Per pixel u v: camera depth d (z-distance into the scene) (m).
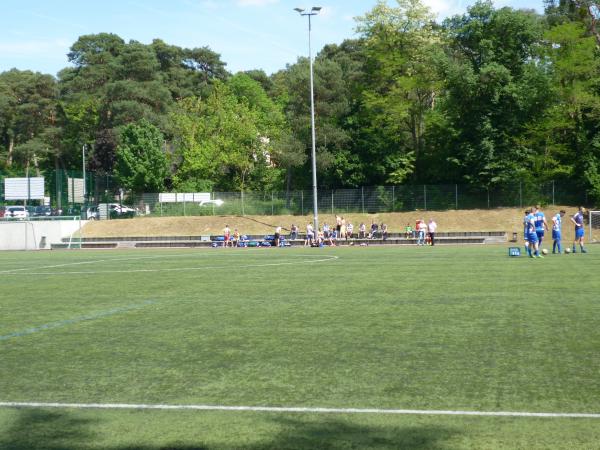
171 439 5.46
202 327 11.28
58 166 105.19
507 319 11.48
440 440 5.33
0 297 16.61
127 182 77.50
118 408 6.41
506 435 5.43
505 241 48.97
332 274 21.89
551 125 56.75
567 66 57.19
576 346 9.04
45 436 5.59
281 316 12.40
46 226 55.69
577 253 31.28
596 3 64.44
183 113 84.88
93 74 101.31
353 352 8.91
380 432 5.55
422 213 57.00
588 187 55.09
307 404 6.43
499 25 58.41
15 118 102.06
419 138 67.62
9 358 8.94
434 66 61.75
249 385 7.22
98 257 36.56
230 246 52.38
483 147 57.19
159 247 53.09
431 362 8.20
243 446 5.26
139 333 10.81
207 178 78.00
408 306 13.44
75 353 9.23
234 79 93.56
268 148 76.50
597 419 5.82
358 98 68.94
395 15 62.94
